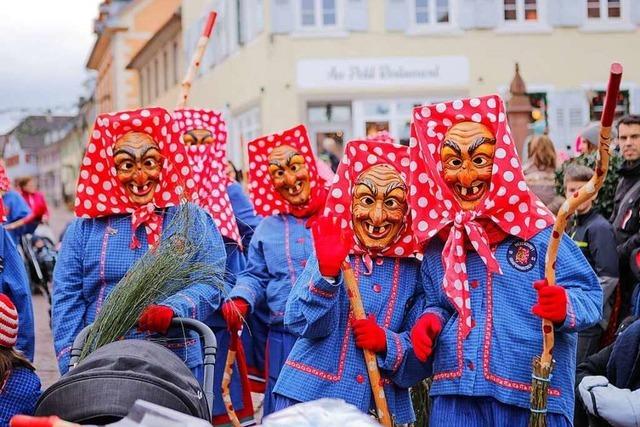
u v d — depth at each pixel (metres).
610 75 4.21
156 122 5.85
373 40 24.28
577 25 24.78
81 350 5.18
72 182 78.31
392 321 5.15
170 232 5.63
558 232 4.46
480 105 4.83
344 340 5.14
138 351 4.16
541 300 4.50
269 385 6.84
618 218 7.25
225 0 27.78
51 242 16.41
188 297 5.45
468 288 4.78
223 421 7.04
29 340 6.27
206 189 7.62
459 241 4.77
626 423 5.01
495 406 4.70
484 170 4.80
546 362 4.53
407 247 5.18
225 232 7.55
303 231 6.98
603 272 6.84
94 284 5.84
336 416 2.99
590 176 7.16
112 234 5.86
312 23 24.22
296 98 24.25
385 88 24.31
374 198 5.14
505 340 4.69
